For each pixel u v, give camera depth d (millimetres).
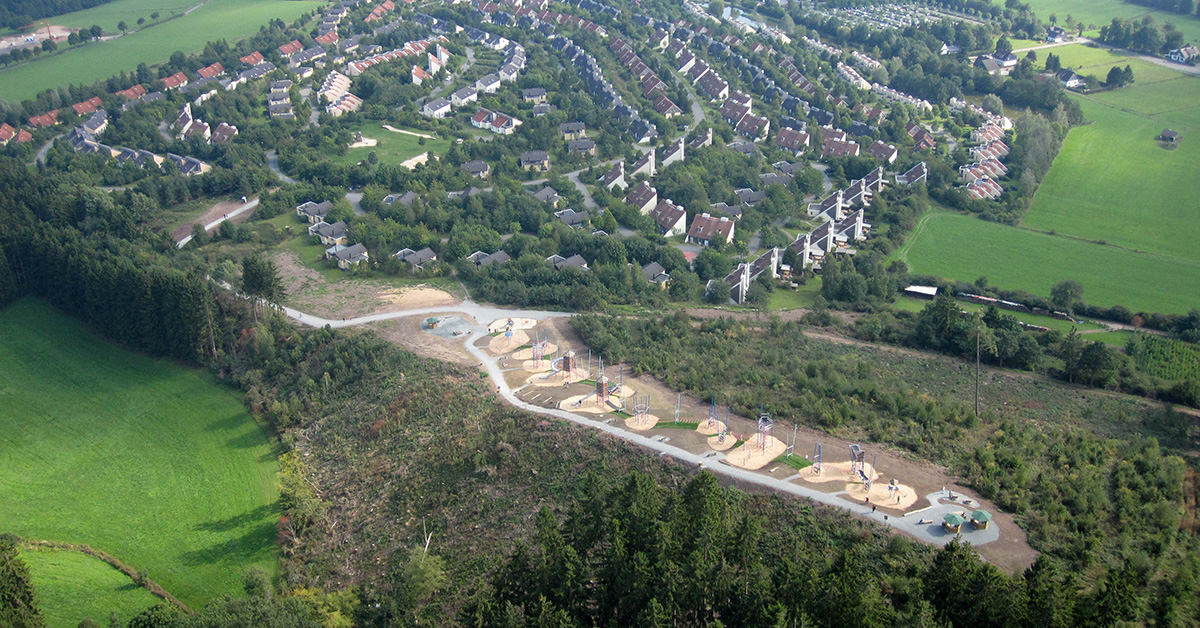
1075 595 103812
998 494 129875
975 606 102312
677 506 116938
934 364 192750
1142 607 111562
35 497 160875
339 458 161125
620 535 113688
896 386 173125
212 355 197000
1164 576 118812
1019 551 119375
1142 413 171125
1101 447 148500
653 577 108812
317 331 193875
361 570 137750
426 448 156625
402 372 177625
